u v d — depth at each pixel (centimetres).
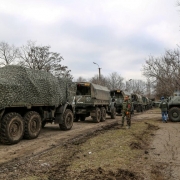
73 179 483
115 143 842
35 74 959
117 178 492
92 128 1333
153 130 1227
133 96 3309
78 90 1688
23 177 497
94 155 675
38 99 952
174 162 624
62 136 1034
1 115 802
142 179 495
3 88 780
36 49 4491
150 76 3625
